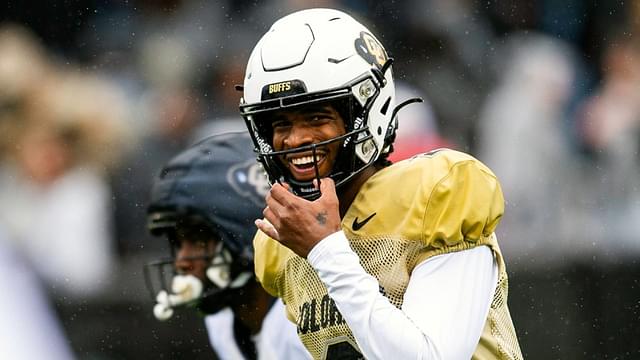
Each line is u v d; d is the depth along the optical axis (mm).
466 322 9812
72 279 21344
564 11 27844
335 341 10430
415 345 9547
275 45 10367
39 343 10156
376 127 10516
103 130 24703
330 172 10344
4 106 24234
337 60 10266
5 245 11297
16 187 23469
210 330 14273
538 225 24156
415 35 26781
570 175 25188
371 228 10273
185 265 13961
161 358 19797
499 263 10398
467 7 27406
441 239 9977
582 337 20547
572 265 21031
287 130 10312
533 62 26562
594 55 27656
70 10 28156
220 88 27031
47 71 26391
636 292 20969
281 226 9992
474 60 26844
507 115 25656
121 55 27844
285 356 13281
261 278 11289
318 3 27516
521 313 20703
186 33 27703
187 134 26078
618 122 26000
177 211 13758
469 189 10133
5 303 10180
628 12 27938
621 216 24344
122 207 23094
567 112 26266
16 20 27969
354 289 9766
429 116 25609
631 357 20578
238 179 13852
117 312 20375
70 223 22781
